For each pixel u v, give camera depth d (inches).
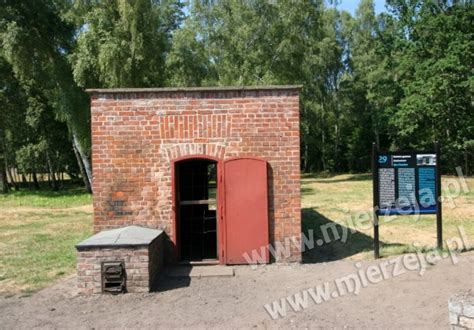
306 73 1334.9
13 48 1027.3
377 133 1742.1
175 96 352.5
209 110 352.5
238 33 1199.6
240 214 351.6
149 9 1024.9
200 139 352.5
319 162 2218.3
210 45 1258.6
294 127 353.4
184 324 232.8
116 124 352.2
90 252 287.1
